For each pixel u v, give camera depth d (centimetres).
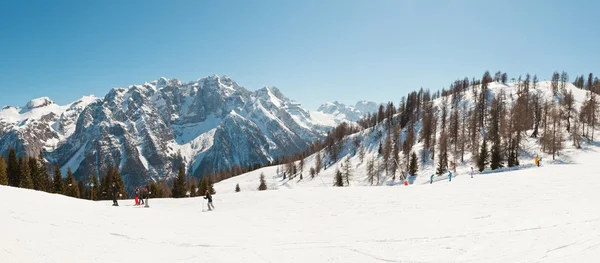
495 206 2397
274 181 15588
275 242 1730
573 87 16250
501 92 14388
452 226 1866
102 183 10512
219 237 1856
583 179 3434
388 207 2752
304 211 2795
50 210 2244
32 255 1366
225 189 15388
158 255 1505
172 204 3866
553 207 2138
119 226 2047
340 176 10962
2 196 2492
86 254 1455
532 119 9900
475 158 8281
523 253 1298
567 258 1188
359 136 17138
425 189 3788
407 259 1366
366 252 1495
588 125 8694
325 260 1412
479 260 1279
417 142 12900
